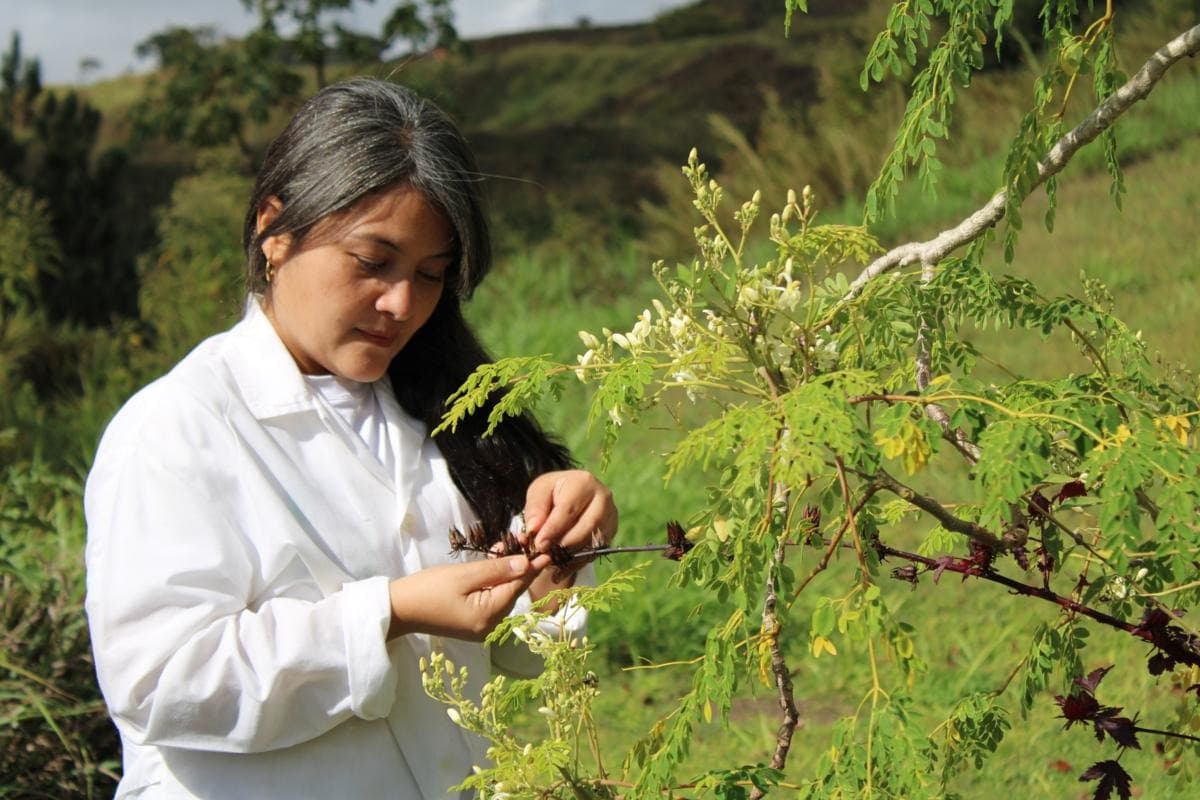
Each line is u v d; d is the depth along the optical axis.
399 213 1.88
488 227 2.01
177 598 1.80
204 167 13.00
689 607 5.34
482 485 2.10
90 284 12.85
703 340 1.67
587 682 1.88
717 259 1.65
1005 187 1.94
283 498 1.92
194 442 1.87
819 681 4.71
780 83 22.36
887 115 13.83
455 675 2.04
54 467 7.90
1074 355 6.55
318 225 1.89
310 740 1.91
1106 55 1.99
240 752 1.82
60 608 4.35
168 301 11.56
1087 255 8.51
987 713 2.04
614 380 1.64
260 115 15.52
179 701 1.78
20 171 13.77
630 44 31.16
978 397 1.49
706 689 1.65
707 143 21.05
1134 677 4.06
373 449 2.06
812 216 1.69
